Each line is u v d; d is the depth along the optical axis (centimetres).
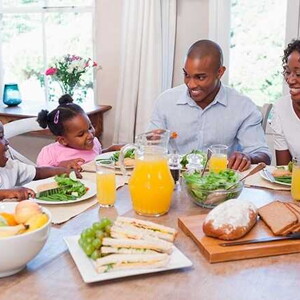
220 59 217
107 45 364
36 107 375
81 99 384
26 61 409
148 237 106
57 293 93
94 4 364
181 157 191
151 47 331
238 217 115
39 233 100
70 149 232
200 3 328
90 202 150
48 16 390
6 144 193
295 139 217
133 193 138
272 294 93
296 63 195
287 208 128
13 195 151
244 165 188
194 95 220
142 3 327
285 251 111
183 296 92
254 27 325
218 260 106
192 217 129
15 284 97
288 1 307
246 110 235
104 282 97
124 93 347
